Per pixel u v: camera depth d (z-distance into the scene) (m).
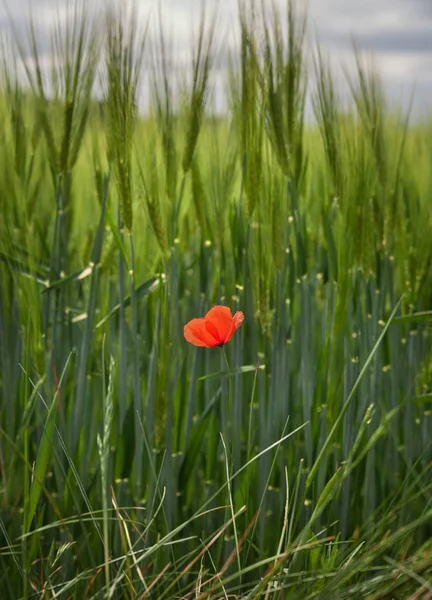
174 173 1.57
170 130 1.56
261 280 1.58
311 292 1.69
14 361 1.65
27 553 1.50
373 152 1.63
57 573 1.55
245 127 1.56
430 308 1.69
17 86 1.61
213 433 1.63
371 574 1.50
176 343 1.61
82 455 1.61
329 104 1.60
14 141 1.62
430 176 1.74
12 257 1.60
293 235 1.64
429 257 1.68
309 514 1.58
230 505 1.41
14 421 1.60
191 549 1.60
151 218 1.55
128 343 1.68
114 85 1.52
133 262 1.56
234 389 1.59
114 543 1.59
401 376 1.71
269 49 1.54
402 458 1.69
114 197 1.68
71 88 1.58
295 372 1.68
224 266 1.64
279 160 1.58
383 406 1.65
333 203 1.65
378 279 1.66
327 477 1.63
